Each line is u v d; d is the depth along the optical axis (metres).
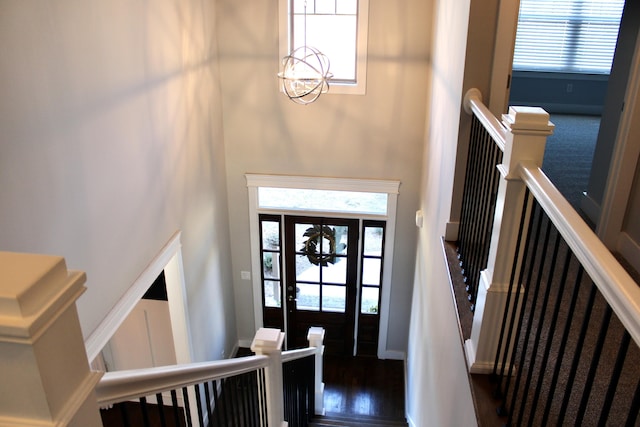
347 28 4.70
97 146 2.78
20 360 0.65
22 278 0.64
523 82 7.82
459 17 2.96
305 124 5.05
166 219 3.78
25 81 2.20
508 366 1.98
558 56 7.61
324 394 5.52
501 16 2.61
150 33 3.36
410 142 5.01
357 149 5.10
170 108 3.76
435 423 3.07
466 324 2.28
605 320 1.12
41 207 2.34
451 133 3.12
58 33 2.40
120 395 1.03
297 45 4.77
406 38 4.61
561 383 1.88
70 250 2.58
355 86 4.83
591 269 1.10
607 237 2.94
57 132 2.43
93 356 2.83
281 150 5.18
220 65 4.88
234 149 5.23
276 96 4.96
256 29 4.72
